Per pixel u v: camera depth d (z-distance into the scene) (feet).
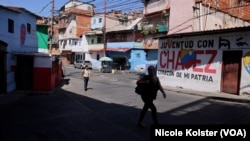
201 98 49.11
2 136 26.23
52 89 63.93
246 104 42.39
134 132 26.66
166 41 70.90
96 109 39.60
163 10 109.19
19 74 60.59
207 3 85.35
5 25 55.88
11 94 54.44
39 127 29.55
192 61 62.34
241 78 50.88
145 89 27.48
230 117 32.53
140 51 152.15
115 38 163.22
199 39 60.49
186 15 90.94
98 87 71.20
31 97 52.85
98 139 24.67
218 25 88.63
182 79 65.36
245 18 100.99
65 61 215.92
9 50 57.62
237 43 51.80
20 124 31.01
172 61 68.80
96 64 175.52
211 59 57.47
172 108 38.78
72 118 33.73
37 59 60.34
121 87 71.20
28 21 72.54
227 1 91.50
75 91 62.64
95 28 196.03
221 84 55.26
